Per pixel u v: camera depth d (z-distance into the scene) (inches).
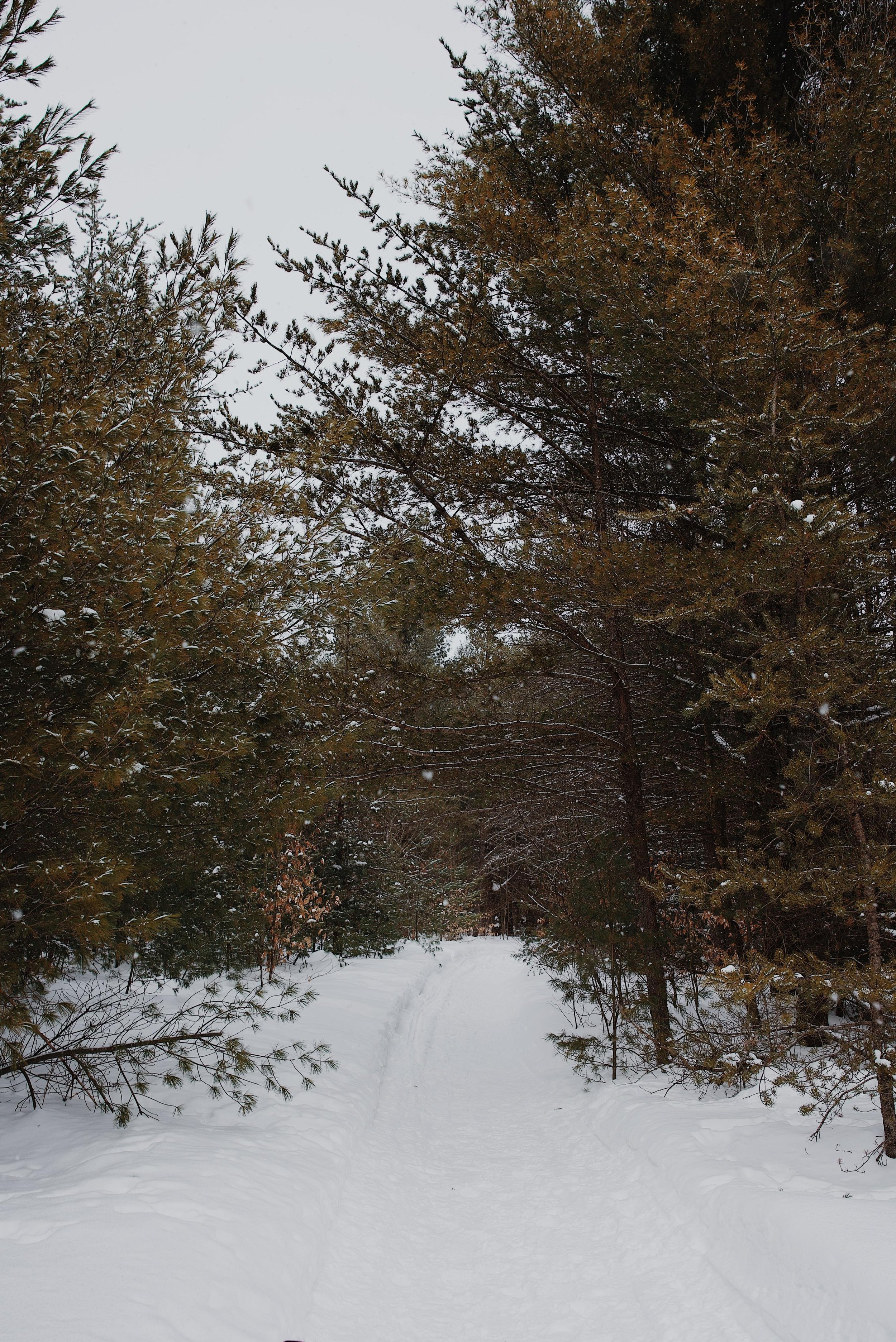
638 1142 229.3
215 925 271.6
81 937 150.2
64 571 160.2
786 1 373.1
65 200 218.5
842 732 187.9
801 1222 146.5
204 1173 168.1
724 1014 339.3
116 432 178.2
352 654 314.8
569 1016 447.8
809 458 217.6
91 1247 125.3
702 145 323.3
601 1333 141.6
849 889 185.2
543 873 436.8
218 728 196.2
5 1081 226.2
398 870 714.8
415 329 331.9
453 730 323.9
